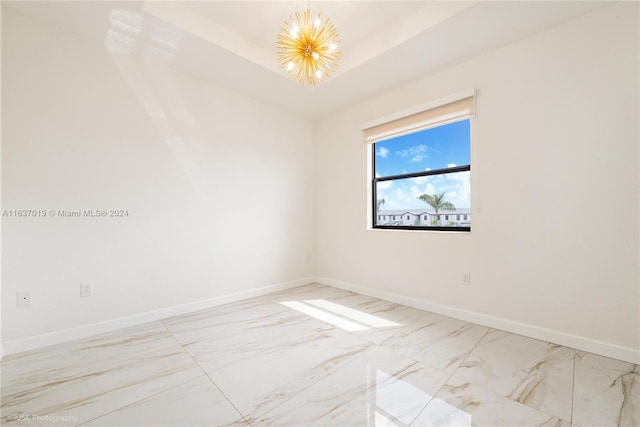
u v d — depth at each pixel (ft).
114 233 7.97
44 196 6.95
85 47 7.56
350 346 6.86
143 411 4.63
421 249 9.53
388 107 10.53
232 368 5.90
